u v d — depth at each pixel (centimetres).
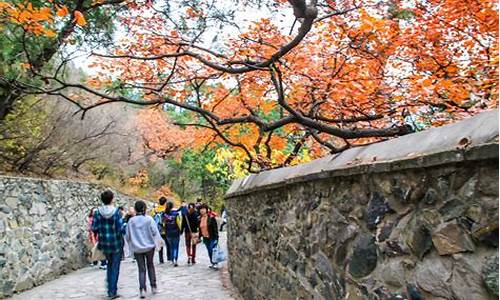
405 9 578
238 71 518
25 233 821
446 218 187
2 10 453
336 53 591
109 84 678
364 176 257
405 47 588
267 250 520
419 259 206
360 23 549
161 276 941
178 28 625
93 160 1574
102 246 721
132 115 1873
